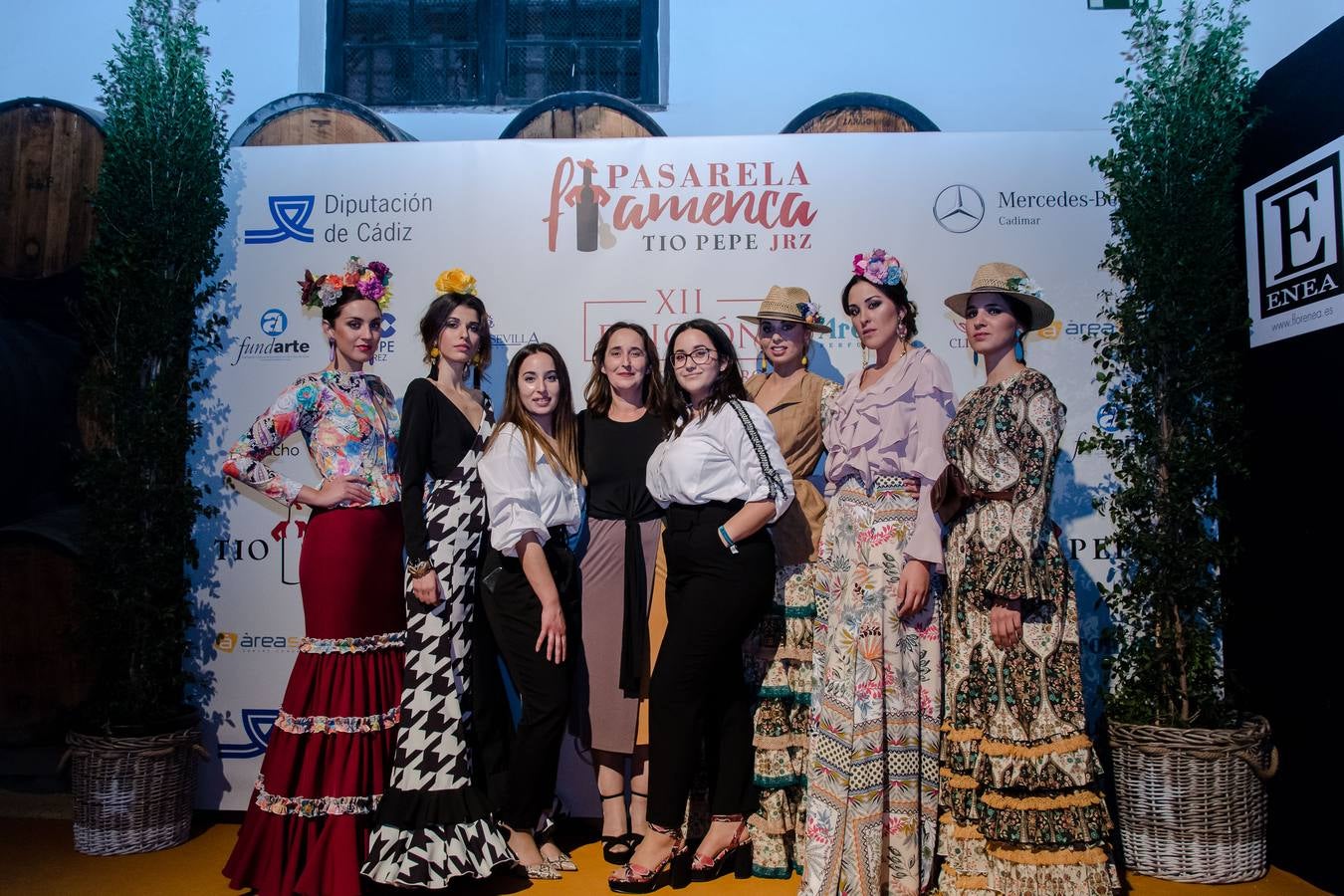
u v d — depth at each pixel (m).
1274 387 2.97
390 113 4.36
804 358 3.07
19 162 3.69
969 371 3.37
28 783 3.61
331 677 2.68
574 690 2.92
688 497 2.61
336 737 2.65
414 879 2.57
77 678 3.49
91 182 3.68
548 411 2.81
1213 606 2.99
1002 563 2.41
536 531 2.67
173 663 3.25
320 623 2.71
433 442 2.83
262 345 3.46
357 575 2.72
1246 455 3.12
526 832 2.85
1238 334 3.17
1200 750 2.79
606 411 3.01
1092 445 3.15
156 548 3.18
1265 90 3.05
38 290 3.73
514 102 4.41
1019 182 3.39
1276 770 2.79
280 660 3.40
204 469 3.44
